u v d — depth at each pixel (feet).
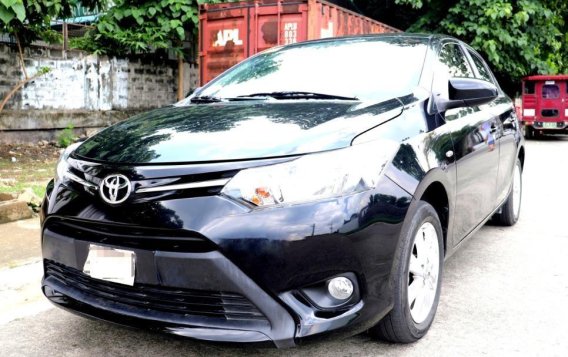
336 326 7.84
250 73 13.10
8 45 31.27
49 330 10.34
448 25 46.09
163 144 8.66
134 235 7.95
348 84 11.47
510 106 16.67
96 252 8.26
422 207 9.34
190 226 7.57
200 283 7.66
